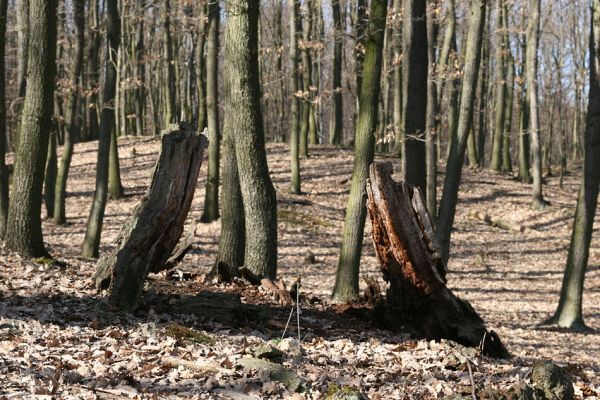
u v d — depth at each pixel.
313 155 30.44
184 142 8.73
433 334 8.88
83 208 23.69
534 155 27.59
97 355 6.51
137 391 5.62
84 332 7.37
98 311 8.23
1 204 14.88
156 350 6.91
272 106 50.22
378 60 12.67
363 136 12.78
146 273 8.70
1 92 14.94
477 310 15.82
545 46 48.59
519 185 30.70
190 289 10.36
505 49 33.44
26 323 7.28
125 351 6.72
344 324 9.62
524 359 9.40
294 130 25.47
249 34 11.41
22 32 19.34
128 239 8.62
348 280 12.82
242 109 11.52
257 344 7.61
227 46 11.55
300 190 25.67
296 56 25.62
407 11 14.44
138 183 26.84
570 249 14.75
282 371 6.27
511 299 17.20
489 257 21.80
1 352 6.29
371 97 12.74
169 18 33.75
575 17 44.44
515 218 26.33
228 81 11.68
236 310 8.93
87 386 5.65
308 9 28.41
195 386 5.87
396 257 8.78
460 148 13.85
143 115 43.44
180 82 39.72
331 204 24.95
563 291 14.74
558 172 38.44
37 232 12.23
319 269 18.62
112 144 24.42
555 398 6.34
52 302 8.55
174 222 8.78
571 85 49.41
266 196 11.73
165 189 8.73
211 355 6.88
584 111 49.41
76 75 20.05
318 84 36.16
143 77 40.25
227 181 12.30
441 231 13.95
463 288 18.11
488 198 28.16
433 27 20.53
